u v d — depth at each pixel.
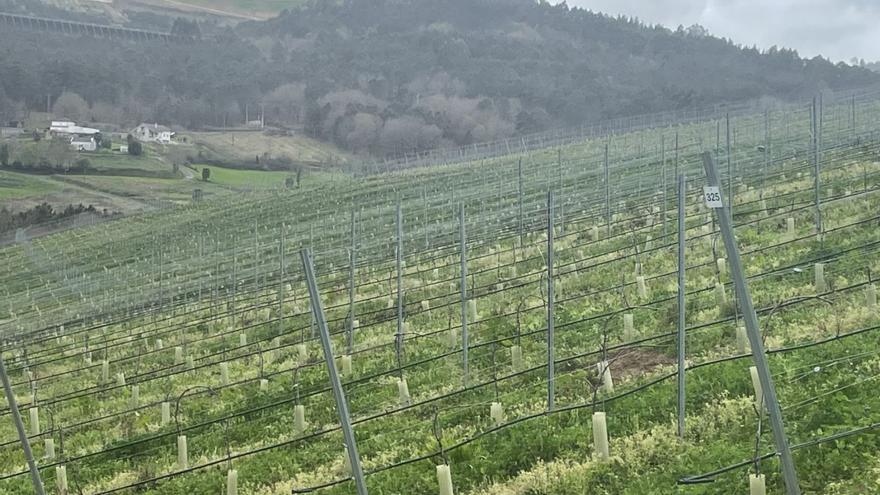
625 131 107.94
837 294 24.02
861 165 44.22
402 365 27.84
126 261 83.19
